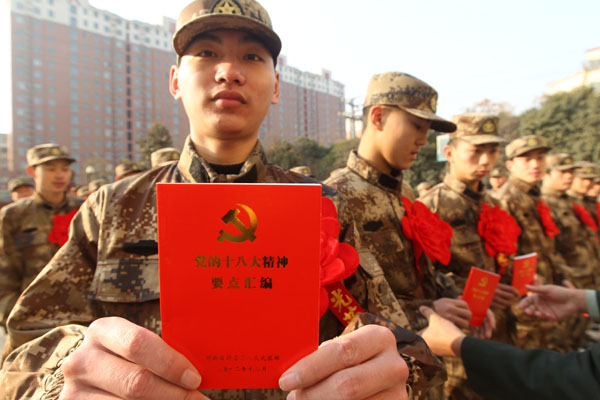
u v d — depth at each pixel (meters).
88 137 46.59
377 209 1.73
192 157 1.01
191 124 1.04
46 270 0.96
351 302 1.05
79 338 0.79
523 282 2.33
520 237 3.55
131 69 49.12
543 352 1.17
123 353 0.57
